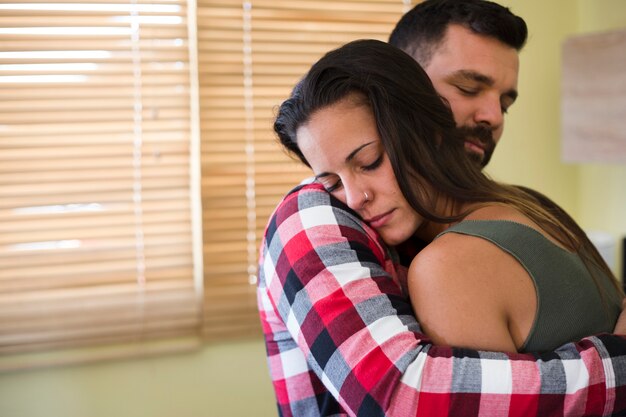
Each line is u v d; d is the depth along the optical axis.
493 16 1.09
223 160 2.33
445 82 1.09
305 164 1.01
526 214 0.93
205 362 2.42
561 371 0.80
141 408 2.38
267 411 2.48
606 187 2.62
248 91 2.33
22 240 2.23
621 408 0.82
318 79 0.89
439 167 0.92
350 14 2.38
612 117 2.21
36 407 2.29
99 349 2.33
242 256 2.39
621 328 0.91
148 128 2.28
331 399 1.00
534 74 2.65
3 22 2.13
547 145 2.69
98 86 2.22
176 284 2.37
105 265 2.29
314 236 0.91
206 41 2.27
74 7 2.18
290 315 0.90
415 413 0.79
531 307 0.86
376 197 0.92
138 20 2.23
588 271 0.95
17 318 2.24
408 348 0.81
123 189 2.29
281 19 2.33
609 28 2.55
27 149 2.20
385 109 0.89
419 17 1.13
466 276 0.85
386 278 0.89
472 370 0.79
